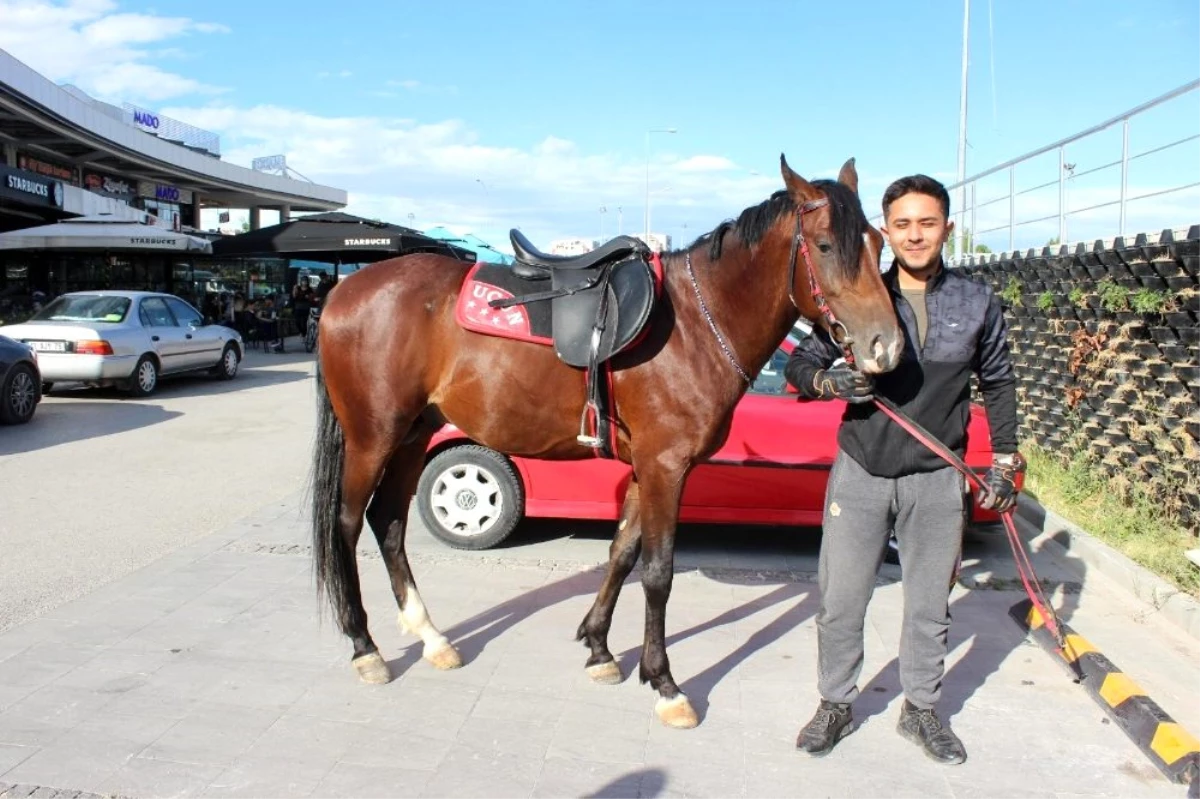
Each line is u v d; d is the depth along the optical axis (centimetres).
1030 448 817
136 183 3338
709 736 343
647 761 324
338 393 385
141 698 362
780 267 325
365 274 393
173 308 1468
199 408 1230
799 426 557
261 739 333
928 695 332
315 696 369
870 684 391
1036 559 578
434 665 398
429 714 356
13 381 1041
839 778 316
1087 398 697
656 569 348
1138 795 307
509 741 336
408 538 614
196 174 3275
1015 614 467
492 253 2417
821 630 333
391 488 415
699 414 344
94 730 336
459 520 582
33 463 844
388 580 521
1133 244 596
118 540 597
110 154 2769
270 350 2264
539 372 357
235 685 377
